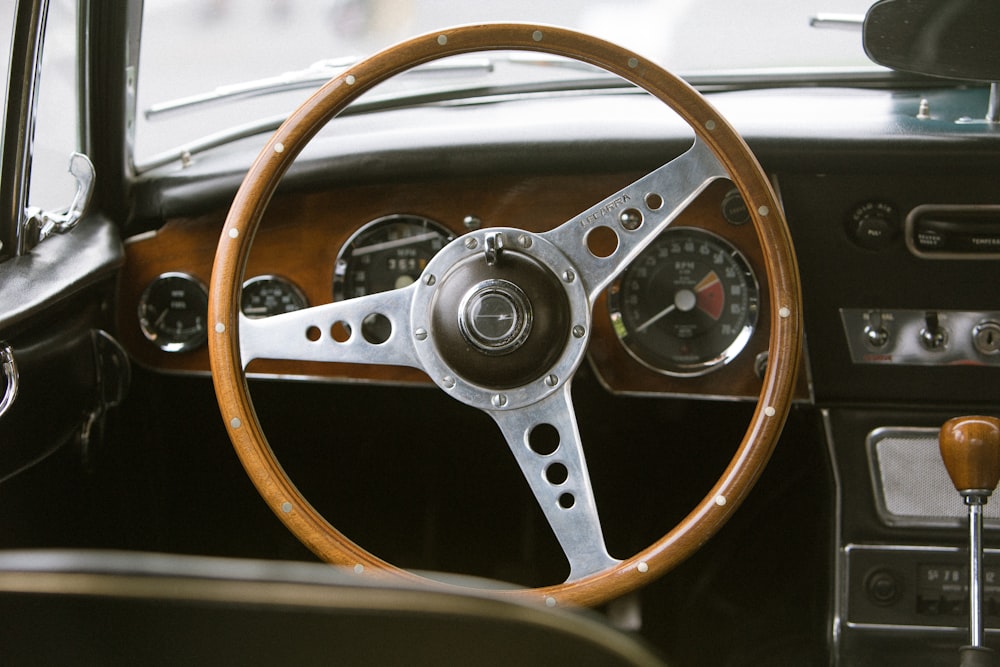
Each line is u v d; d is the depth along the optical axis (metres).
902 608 1.84
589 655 0.73
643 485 2.05
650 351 1.82
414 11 2.00
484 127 1.80
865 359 1.84
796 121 1.84
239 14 1.99
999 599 1.83
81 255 1.72
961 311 1.82
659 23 2.10
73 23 1.78
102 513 1.87
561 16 2.05
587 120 1.82
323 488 2.10
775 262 1.43
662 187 1.43
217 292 1.40
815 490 1.94
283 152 1.40
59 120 1.77
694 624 2.08
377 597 0.69
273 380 1.93
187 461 2.06
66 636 0.69
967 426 1.51
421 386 1.85
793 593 2.05
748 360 1.81
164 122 2.01
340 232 1.85
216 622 0.69
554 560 2.11
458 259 1.43
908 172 1.78
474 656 0.73
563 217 1.83
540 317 1.41
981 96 2.08
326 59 2.03
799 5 2.08
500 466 2.05
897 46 1.71
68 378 1.68
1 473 1.46
